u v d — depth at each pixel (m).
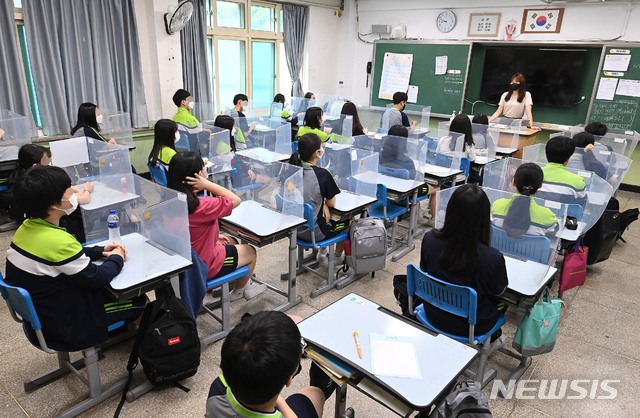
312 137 2.85
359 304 1.62
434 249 1.84
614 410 2.12
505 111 6.45
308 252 3.71
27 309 1.63
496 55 6.85
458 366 1.32
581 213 2.84
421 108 7.60
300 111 6.99
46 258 1.64
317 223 2.88
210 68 6.71
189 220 2.18
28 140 4.16
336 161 3.67
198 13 6.09
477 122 5.13
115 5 5.09
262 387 0.96
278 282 3.23
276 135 5.05
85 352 1.93
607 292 3.24
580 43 6.07
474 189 1.70
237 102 5.84
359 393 2.16
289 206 2.73
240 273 2.47
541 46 6.44
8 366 2.25
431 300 1.92
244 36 6.95
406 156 3.75
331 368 1.37
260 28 7.20
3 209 4.13
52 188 1.62
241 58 7.09
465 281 1.78
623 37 5.85
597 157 3.64
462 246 1.73
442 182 3.93
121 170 3.46
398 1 7.62
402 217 4.57
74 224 2.70
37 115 4.82
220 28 6.58
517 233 2.27
